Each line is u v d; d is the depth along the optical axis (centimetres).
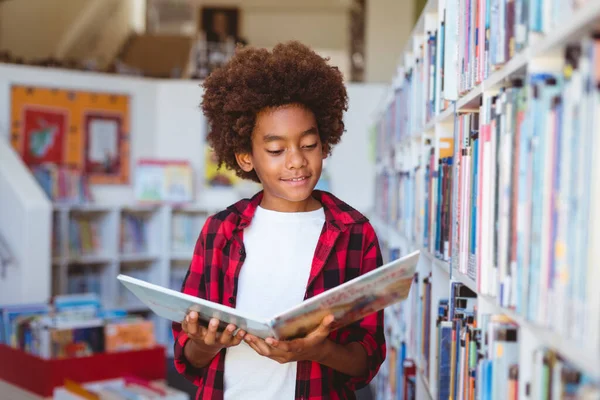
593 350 78
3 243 465
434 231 198
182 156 602
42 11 770
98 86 570
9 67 527
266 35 1129
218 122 172
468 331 142
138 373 371
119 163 581
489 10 136
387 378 323
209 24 1102
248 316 128
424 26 232
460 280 156
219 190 604
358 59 848
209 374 159
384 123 400
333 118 171
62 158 554
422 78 231
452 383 163
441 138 196
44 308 393
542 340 96
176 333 169
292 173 154
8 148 498
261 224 160
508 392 119
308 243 158
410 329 247
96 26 867
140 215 579
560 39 90
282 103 157
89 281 543
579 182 82
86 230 543
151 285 141
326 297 126
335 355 149
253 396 155
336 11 1114
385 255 364
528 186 100
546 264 92
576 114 84
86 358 354
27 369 355
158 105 600
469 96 152
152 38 869
